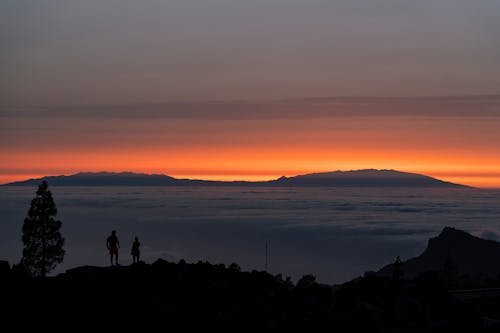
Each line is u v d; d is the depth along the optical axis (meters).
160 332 35.03
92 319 36.09
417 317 39.59
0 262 44.72
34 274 55.56
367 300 41.69
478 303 45.72
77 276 42.66
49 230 56.59
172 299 38.88
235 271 44.72
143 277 41.47
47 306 37.53
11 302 38.19
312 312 38.12
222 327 35.53
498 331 38.47
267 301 39.56
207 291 40.19
